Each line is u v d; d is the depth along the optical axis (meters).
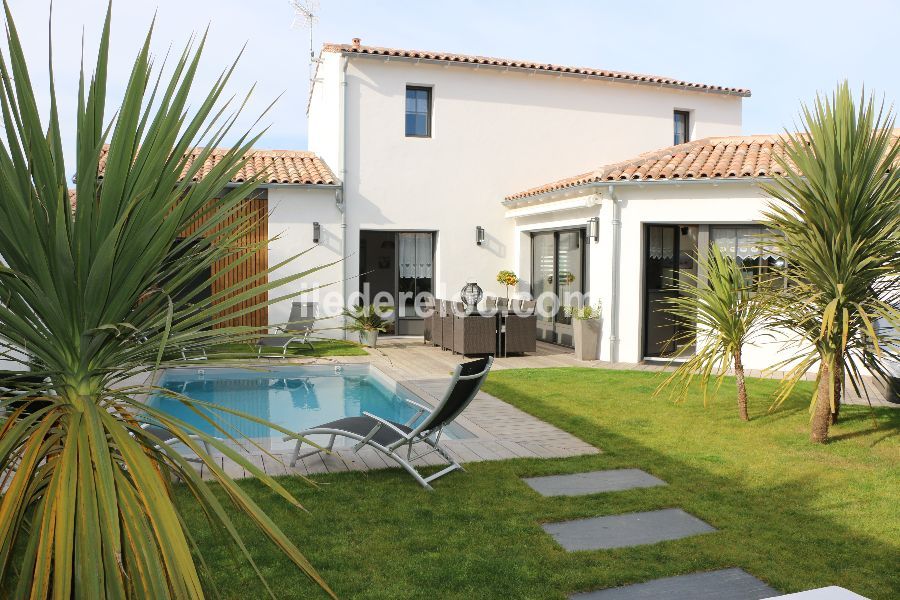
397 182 15.27
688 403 8.79
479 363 5.84
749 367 11.91
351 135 14.89
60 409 2.01
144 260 1.96
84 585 1.54
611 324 12.45
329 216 14.74
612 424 7.67
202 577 2.44
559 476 5.84
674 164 12.52
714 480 5.71
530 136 16.19
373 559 4.14
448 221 15.69
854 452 6.54
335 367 12.20
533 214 14.57
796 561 4.14
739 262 11.94
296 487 5.48
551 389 9.73
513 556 4.20
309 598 3.64
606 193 12.45
